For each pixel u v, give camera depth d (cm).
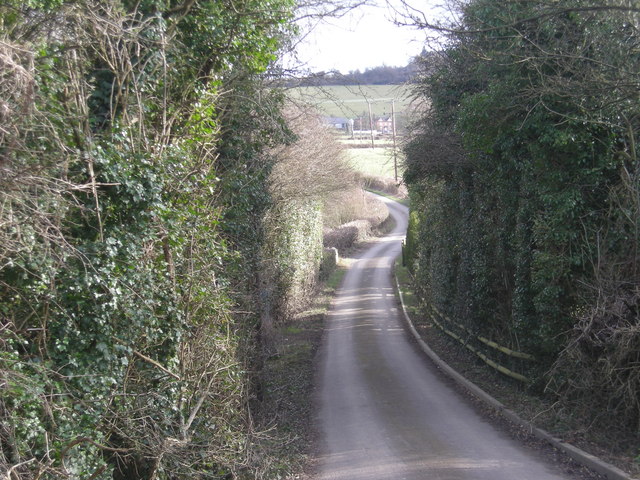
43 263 543
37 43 634
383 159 6594
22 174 509
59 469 521
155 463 661
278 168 1939
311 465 955
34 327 565
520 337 1284
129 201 685
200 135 945
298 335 2267
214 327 901
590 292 1012
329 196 3195
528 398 1210
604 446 888
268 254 1806
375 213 6212
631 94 938
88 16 689
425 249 2409
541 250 1156
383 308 2823
